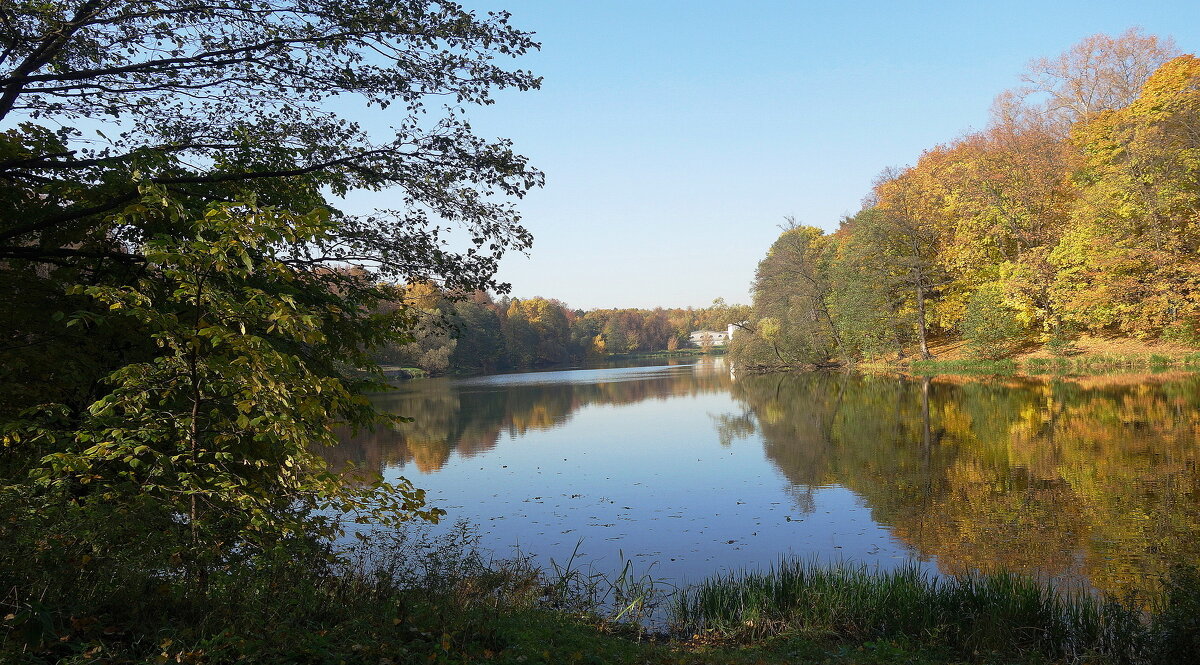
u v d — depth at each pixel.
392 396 51.06
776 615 8.05
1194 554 9.73
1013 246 45.91
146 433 5.92
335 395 6.27
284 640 4.47
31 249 7.07
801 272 56.97
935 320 51.62
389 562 8.44
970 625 7.33
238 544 6.18
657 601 8.82
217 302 5.52
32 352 7.07
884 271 50.03
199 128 8.30
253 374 5.59
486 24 7.91
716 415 31.39
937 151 51.84
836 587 8.30
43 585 4.37
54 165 7.30
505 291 9.56
